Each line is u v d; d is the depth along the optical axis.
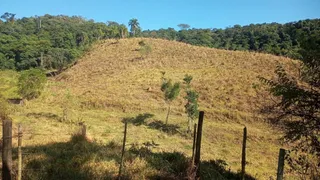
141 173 10.38
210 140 28.38
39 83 41.12
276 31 103.88
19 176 8.16
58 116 33.12
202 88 43.28
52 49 92.44
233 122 33.34
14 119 29.06
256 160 22.03
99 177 9.65
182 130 30.75
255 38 105.88
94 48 85.25
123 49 77.06
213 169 12.50
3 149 6.68
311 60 7.29
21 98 41.28
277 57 58.75
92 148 14.16
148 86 45.34
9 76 62.28
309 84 7.48
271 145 27.38
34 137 18.45
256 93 39.62
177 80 47.50
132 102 38.91
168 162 12.03
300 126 7.43
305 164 7.96
